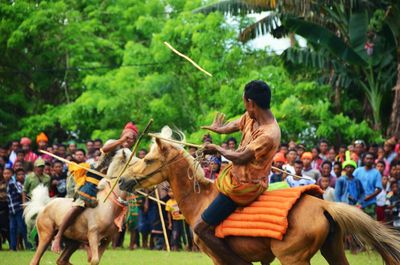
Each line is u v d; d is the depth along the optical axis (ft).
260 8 132.77
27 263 92.17
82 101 166.20
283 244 53.93
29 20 183.73
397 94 132.16
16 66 193.26
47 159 118.01
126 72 165.27
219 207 56.29
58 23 188.24
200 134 144.05
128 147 82.94
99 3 199.00
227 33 155.63
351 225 53.36
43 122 179.93
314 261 91.20
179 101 160.25
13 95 191.01
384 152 113.19
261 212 54.80
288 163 104.83
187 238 111.86
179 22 159.33
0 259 96.94
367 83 144.87
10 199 112.88
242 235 55.47
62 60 194.18
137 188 60.75
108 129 166.71
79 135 182.19
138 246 118.21
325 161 103.86
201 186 59.26
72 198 84.02
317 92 148.36
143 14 192.75
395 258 53.36
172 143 60.34
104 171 81.00
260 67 160.25
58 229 82.23
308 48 144.25
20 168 114.73
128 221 112.37
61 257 82.99
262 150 54.85
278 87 147.64
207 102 158.40
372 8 134.51
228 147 110.93
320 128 140.67
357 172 105.19
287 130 143.13
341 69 142.82
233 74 156.25
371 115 146.72
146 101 161.99
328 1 130.72
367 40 135.64
